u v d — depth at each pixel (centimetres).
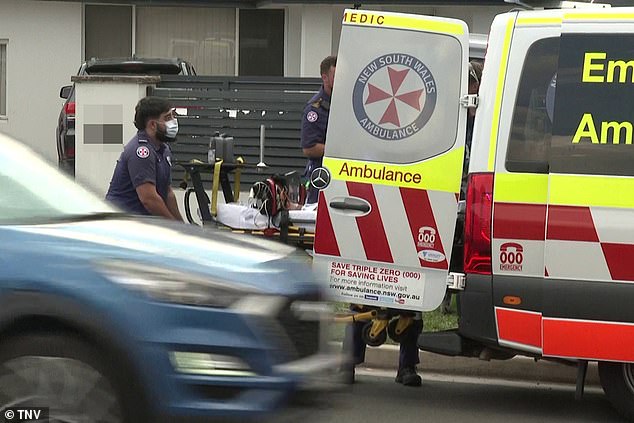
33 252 1099
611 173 1495
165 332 1069
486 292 1552
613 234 1488
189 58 4725
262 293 1107
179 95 3316
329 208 1662
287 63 4644
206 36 4703
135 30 4716
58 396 1077
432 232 1614
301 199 2144
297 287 1162
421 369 1970
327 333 1232
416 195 1622
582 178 1503
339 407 1303
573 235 1502
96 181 3306
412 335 1800
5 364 1083
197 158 3309
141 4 4600
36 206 1274
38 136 4709
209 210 2148
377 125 1641
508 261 1538
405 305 1631
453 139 1606
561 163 1510
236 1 4553
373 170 1641
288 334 1133
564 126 1513
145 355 1065
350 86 1652
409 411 1656
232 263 1147
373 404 1697
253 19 4662
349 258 1656
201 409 1068
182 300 1077
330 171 1661
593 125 1504
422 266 1620
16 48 4706
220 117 3291
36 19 4678
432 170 1614
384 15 1641
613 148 1498
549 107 1529
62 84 4688
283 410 1099
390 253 1636
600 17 1516
